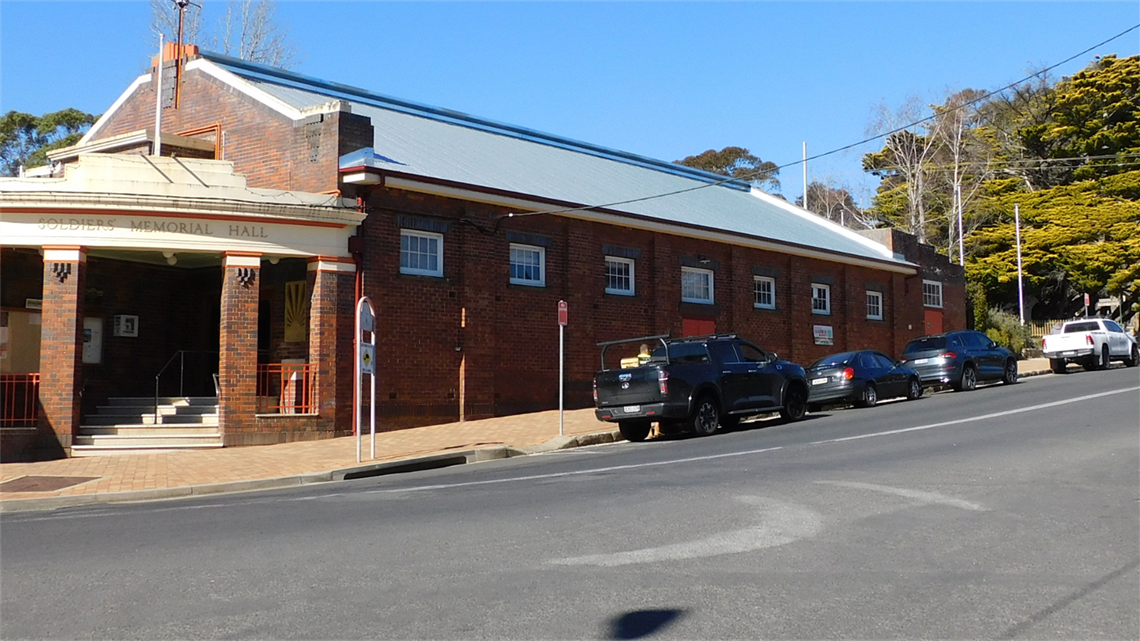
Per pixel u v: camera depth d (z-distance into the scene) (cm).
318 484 1381
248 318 1844
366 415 1967
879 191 6044
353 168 1939
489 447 1698
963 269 4203
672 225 2666
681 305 2738
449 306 2142
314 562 746
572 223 2442
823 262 3328
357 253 1962
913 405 2194
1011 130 5866
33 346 1998
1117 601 603
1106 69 5519
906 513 876
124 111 2547
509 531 845
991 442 1383
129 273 2173
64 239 1764
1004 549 738
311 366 1916
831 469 1170
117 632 575
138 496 1290
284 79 2530
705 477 1148
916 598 611
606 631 555
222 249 1831
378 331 2000
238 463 1577
